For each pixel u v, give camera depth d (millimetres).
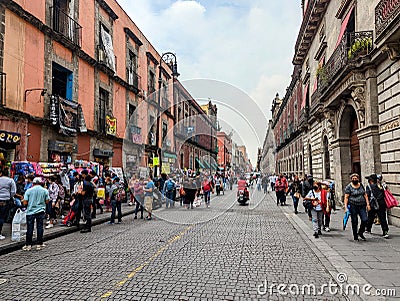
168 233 8273
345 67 10789
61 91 14039
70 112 13383
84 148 15031
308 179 11945
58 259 5789
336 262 5285
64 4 14141
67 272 4941
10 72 10430
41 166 10188
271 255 5957
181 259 5652
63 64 13500
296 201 12672
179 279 4539
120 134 18938
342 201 13508
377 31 9227
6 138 9945
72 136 13734
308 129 21750
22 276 4785
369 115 10172
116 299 3812
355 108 11375
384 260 5426
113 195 10164
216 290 4105
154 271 4926
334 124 14391
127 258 5750
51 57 12656
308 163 22031
